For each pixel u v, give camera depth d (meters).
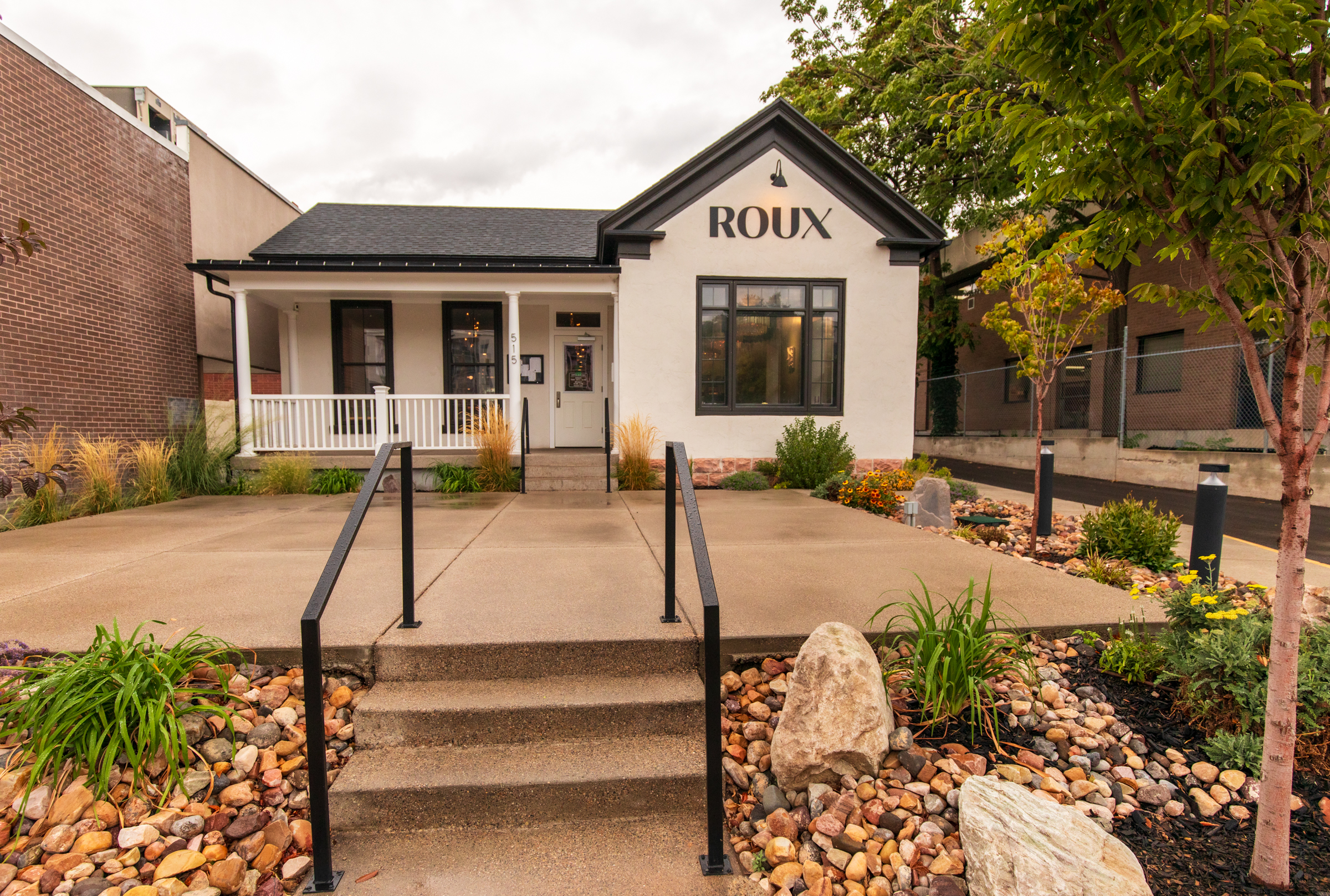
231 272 9.32
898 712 2.68
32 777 2.11
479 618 3.24
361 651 2.84
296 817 2.28
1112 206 2.13
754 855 2.15
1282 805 1.90
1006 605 3.66
